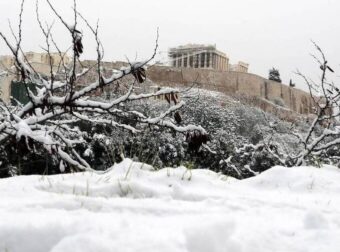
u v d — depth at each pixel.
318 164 5.39
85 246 1.85
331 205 3.38
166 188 3.49
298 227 2.43
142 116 6.76
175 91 6.58
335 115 8.64
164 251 1.87
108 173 4.07
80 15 5.68
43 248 1.99
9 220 2.20
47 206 2.60
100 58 5.99
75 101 6.20
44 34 5.92
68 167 6.50
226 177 4.58
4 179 3.59
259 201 3.19
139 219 2.39
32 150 5.43
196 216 2.54
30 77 6.29
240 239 2.12
